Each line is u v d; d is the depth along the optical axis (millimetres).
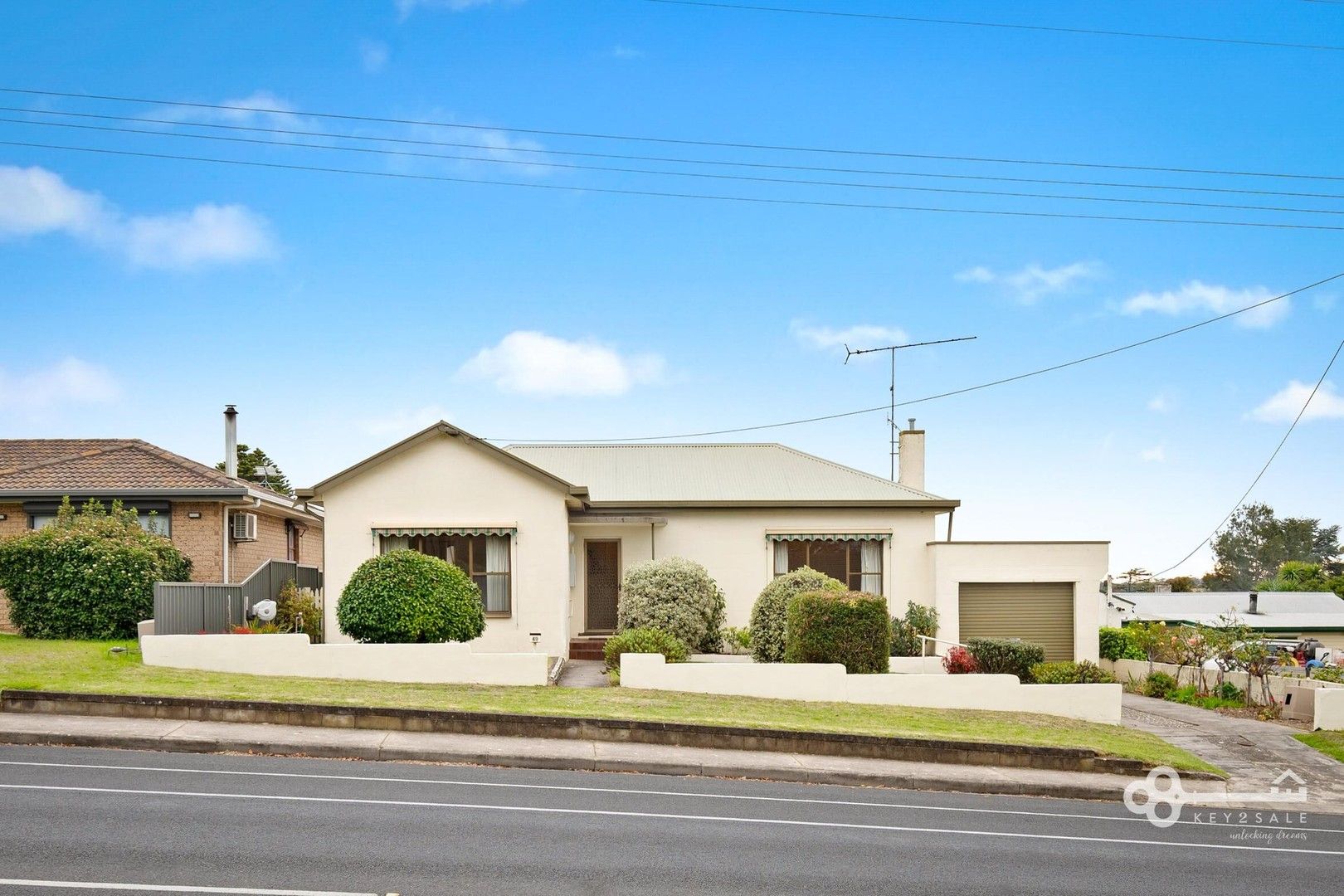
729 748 14609
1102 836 11203
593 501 25750
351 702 14586
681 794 11977
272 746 12758
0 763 11320
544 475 22172
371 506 22141
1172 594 54594
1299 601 52625
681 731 14586
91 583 19203
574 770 13117
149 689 14539
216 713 13875
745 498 26422
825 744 14750
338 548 22016
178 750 12539
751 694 18234
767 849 9516
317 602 23750
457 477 22250
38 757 11734
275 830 9086
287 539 29375
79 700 13695
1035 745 15203
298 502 22547
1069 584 25781
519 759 13141
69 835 8609
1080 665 20969
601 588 25953
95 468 23797
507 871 8297
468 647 17859
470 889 7789
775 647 20953
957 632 25422
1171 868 9797
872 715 16875
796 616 19594
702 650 23234
